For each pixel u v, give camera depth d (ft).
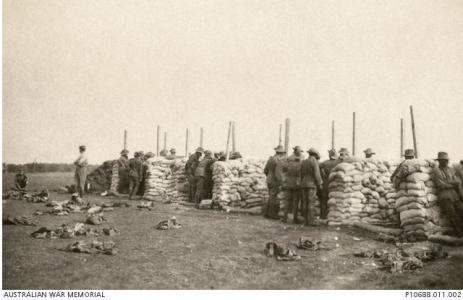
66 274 21.54
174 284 21.39
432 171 34.24
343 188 37.65
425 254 26.35
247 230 34.06
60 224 32.55
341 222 36.81
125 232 31.30
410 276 23.43
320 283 22.29
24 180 50.98
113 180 64.18
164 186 58.39
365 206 37.37
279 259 25.95
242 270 24.06
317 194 40.98
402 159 39.60
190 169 53.11
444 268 24.63
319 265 25.34
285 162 41.01
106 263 23.65
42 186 65.31
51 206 40.86
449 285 22.03
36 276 21.01
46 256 24.04
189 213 42.75
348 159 38.75
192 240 29.78
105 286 20.43
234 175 48.78
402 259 25.70
